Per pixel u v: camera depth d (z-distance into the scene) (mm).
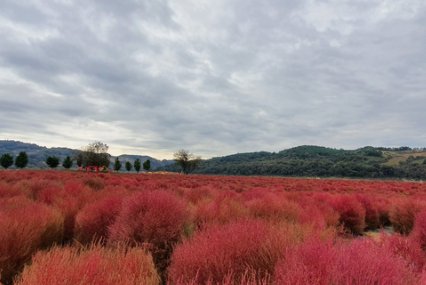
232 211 5199
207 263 2396
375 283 1820
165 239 3633
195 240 2891
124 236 3627
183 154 78250
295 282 1777
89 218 4602
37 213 4250
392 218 7566
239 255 2461
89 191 8211
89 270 2236
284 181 33812
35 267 2252
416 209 6836
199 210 5281
